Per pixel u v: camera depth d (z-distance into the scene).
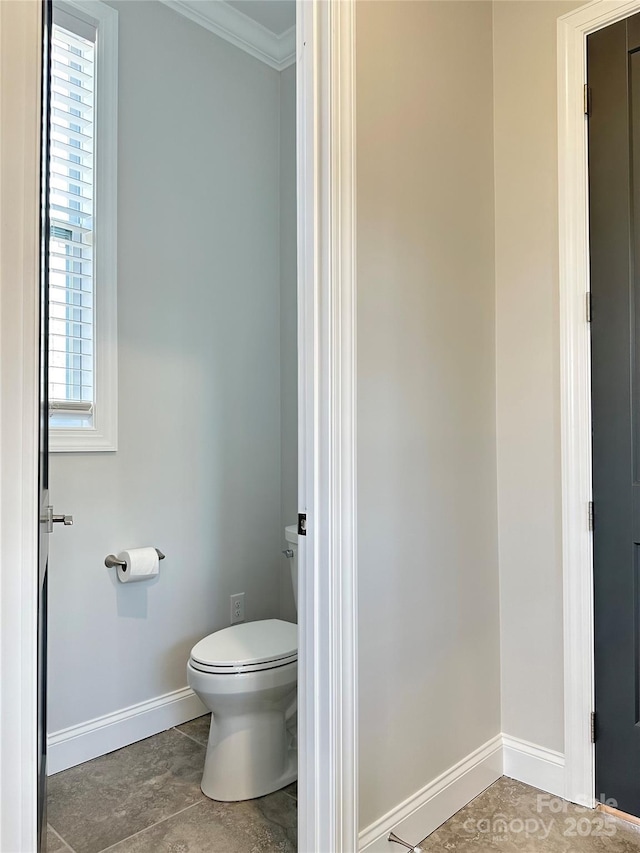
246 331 2.59
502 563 1.91
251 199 2.62
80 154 2.05
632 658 1.65
